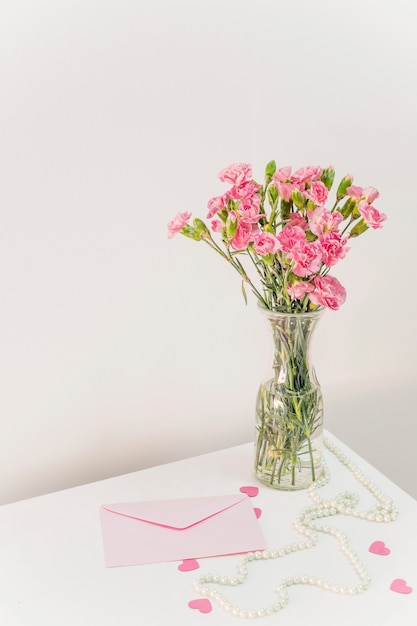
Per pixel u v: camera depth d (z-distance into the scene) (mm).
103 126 1135
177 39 1147
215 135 1203
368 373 1442
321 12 1221
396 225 1370
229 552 1054
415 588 1000
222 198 1037
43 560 1048
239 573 1019
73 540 1083
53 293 1165
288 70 1223
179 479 1204
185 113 1177
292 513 1129
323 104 1261
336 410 1441
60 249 1152
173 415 1299
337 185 1311
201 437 1330
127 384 1250
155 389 1271
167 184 1191
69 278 1168
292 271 1013
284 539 1081
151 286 1221
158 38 1138
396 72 1294
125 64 1128
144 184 1178
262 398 1146
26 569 1032
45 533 1097
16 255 1130
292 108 1242
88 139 1130
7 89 1074
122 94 1135
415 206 1373
